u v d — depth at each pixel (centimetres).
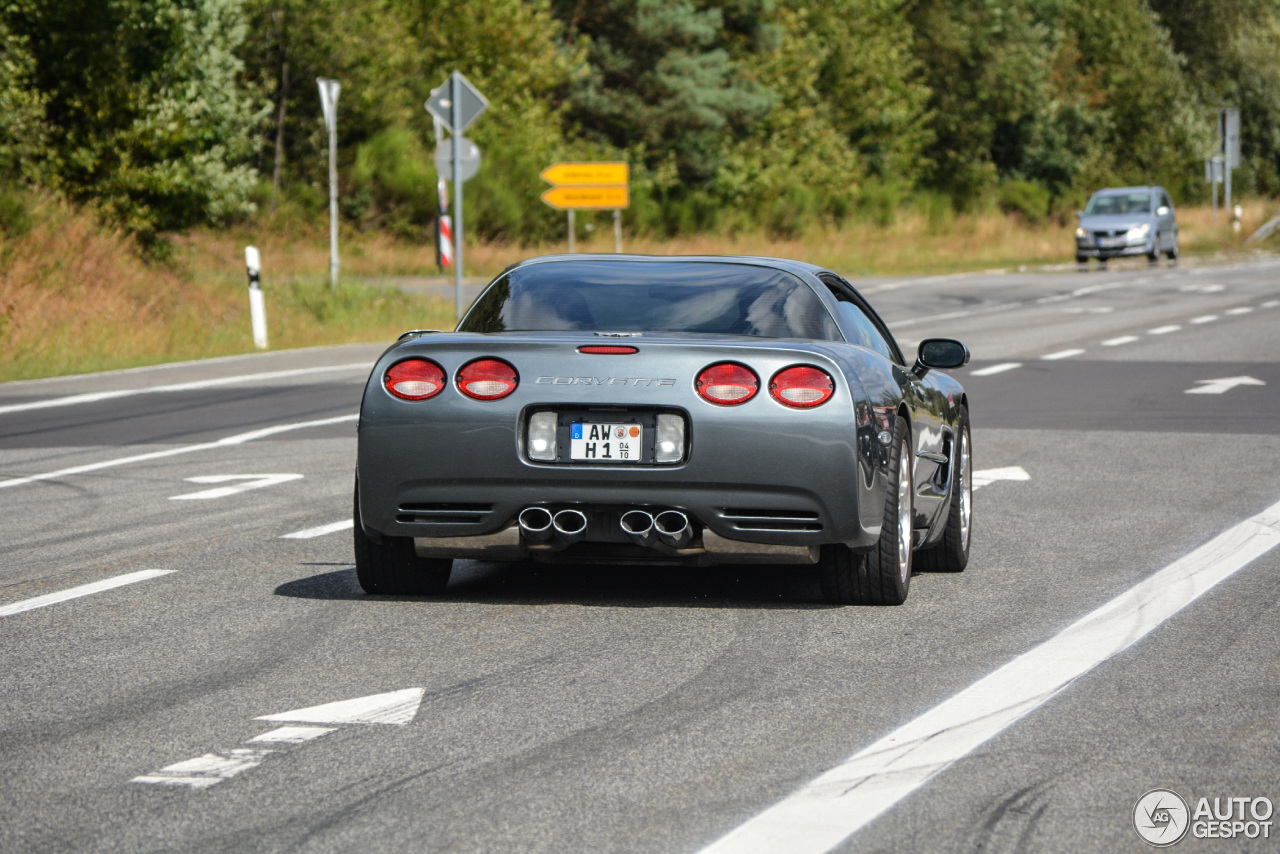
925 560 2797
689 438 2245
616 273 2519
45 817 1470
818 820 1456
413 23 16700
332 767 1623
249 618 2364
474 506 2303
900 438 2431
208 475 3991
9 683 1981
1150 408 5353
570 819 1460
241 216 13688
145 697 1908
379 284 11462
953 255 18738
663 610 2423
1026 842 1402
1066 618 2356
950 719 1798
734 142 19812
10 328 7056
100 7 8825
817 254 18075
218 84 9412
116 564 2825
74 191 8944
